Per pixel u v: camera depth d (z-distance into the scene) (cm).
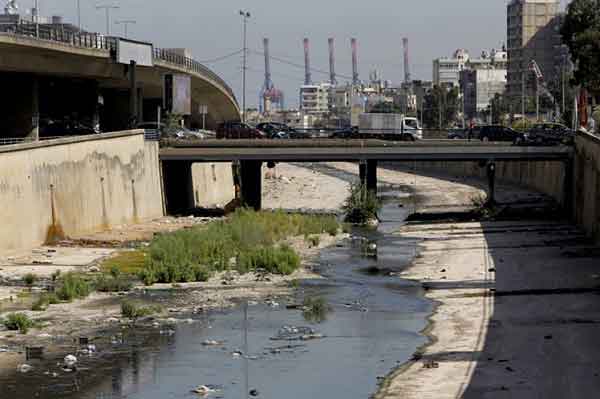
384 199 16038
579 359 4628
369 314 5953
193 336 5269
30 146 9062
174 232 9769
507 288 6894
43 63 11731
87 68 13088
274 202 15400
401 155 12212
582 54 14038
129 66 14175
